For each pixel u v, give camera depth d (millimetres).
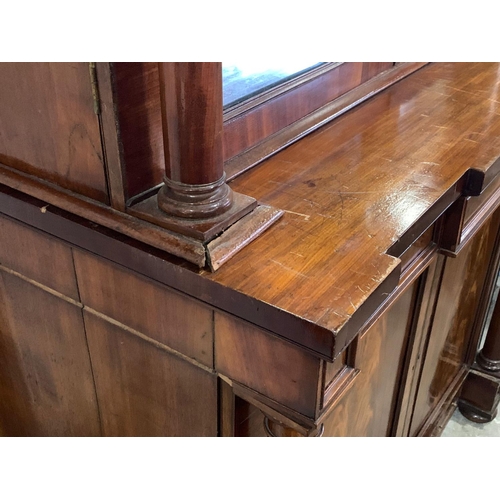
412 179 779
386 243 646
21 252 802
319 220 687
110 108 588
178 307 661
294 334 547
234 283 581
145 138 635
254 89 825
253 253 625
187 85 565
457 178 787
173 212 627
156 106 631
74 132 639
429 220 737
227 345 637
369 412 965
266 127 848
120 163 618
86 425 942
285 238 651
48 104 642
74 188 686
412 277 825
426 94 1063
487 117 972
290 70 884
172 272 616
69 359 868
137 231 633
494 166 836
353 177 782
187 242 611
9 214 753
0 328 947
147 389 781
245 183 764
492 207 998
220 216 637
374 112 986
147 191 665
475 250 1150
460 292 1166
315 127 913
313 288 575
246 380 643
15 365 984
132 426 854
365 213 702
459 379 1438
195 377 701
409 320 967
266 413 642
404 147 867
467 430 1477
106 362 810
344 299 559
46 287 807
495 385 1430
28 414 1056
